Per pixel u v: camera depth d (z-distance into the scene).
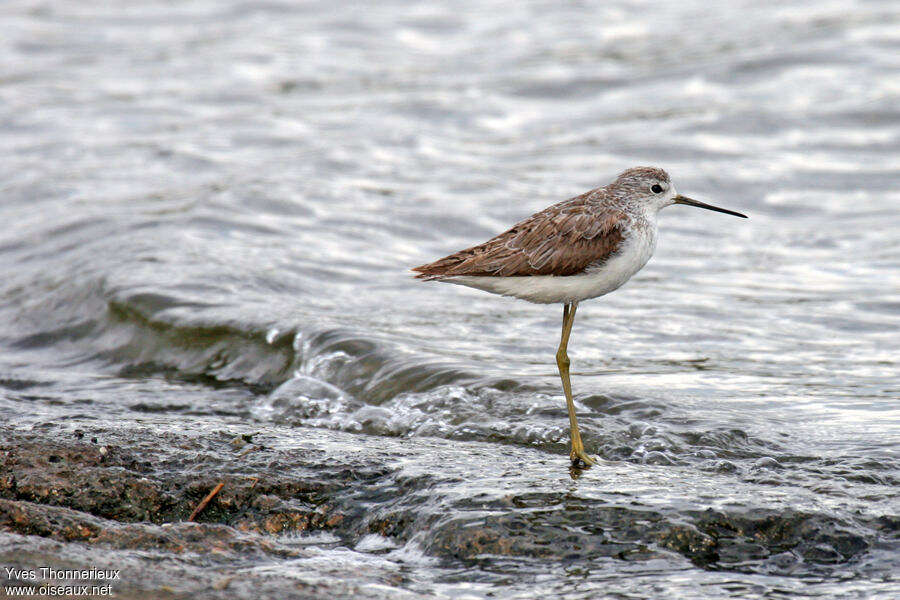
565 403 12.05
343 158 23.62
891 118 24.61
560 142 24.97
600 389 12.45
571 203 11.04
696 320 15.65
